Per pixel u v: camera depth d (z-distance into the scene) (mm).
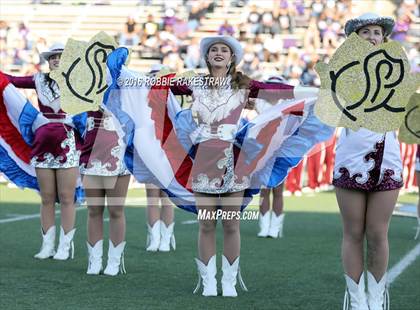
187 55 21453
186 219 11898
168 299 6387
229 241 6555
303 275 7543
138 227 10758
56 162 8023
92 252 7398
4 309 5895
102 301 6242
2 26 22094
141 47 21922
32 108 8141
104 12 23984
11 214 11789
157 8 23422
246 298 6496
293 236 10289
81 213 12234
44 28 24031
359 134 5441
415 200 15336
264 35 21656
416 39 21875
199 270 6637
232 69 6398
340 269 7867
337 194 5590
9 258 8164
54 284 6867
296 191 15922
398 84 5301
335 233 10602
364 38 5543
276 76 9219
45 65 21000
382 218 5500
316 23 21891
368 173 5422
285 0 22094
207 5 22734
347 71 5352
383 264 5605
